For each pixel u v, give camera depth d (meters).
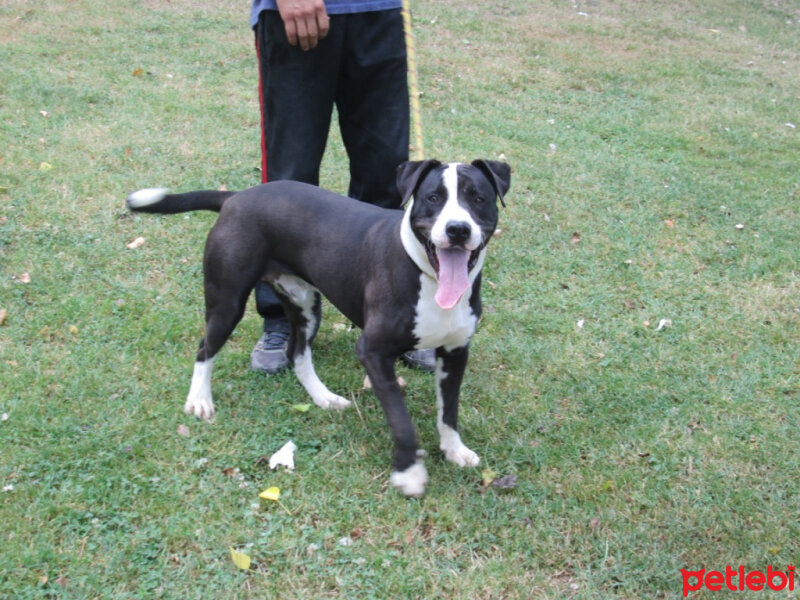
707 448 2.69
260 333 3.08
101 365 2.85
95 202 3.66
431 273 2.38
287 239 2.61
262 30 2.72
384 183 2.98
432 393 2.87
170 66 5.18
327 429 2.69
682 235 3.79
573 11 7.32
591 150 4.52
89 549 2.29
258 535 2.35
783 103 5.54
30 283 3.18
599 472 2.59
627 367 3.01
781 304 3.36
